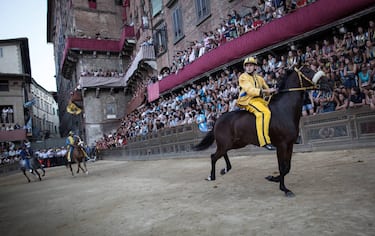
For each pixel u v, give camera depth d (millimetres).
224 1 19703
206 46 18375
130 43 35219
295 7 12773
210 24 21312
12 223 6062
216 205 5172
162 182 8656
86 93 35594
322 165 7203
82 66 36281
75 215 5953
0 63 42344
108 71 37156
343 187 5094
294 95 5324
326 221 3725
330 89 5109
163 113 20828
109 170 15898
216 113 13875
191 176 8953
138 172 12547
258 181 6680
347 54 10211
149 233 4219
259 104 5504
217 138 6367
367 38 10055
